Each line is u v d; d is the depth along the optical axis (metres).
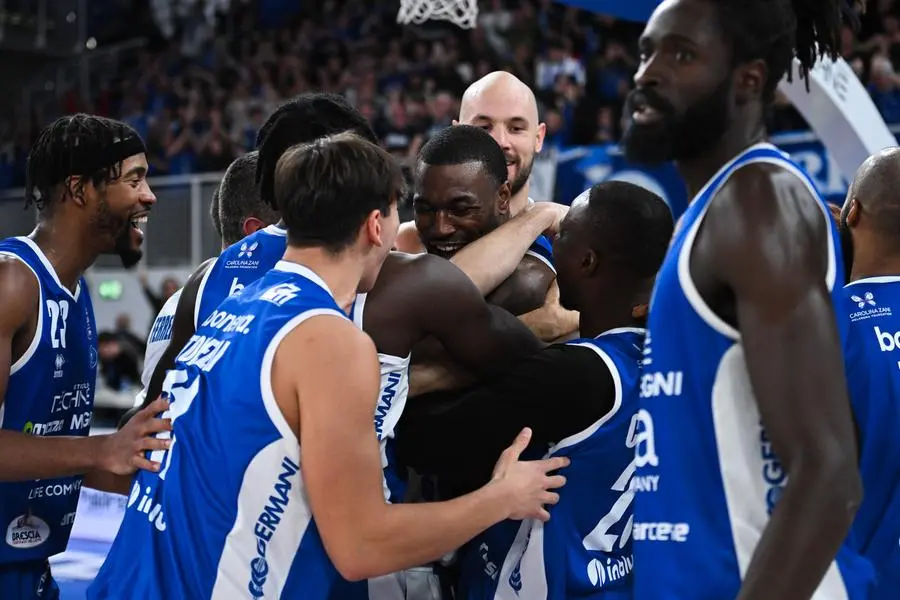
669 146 1.27
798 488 1.10
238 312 1.56
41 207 2.02
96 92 12.23
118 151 1.99
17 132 11.84
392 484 1.80
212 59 11.66
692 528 1.24
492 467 1.69
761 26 1.24
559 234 1.77
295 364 1.43
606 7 2.80
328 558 1.51
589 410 1.63
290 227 1.56
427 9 3.65
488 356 1.73
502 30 9.55
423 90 9.47
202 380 1.52
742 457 1.21
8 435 1.73
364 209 1.52
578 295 1.76
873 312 1.81
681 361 1.24
